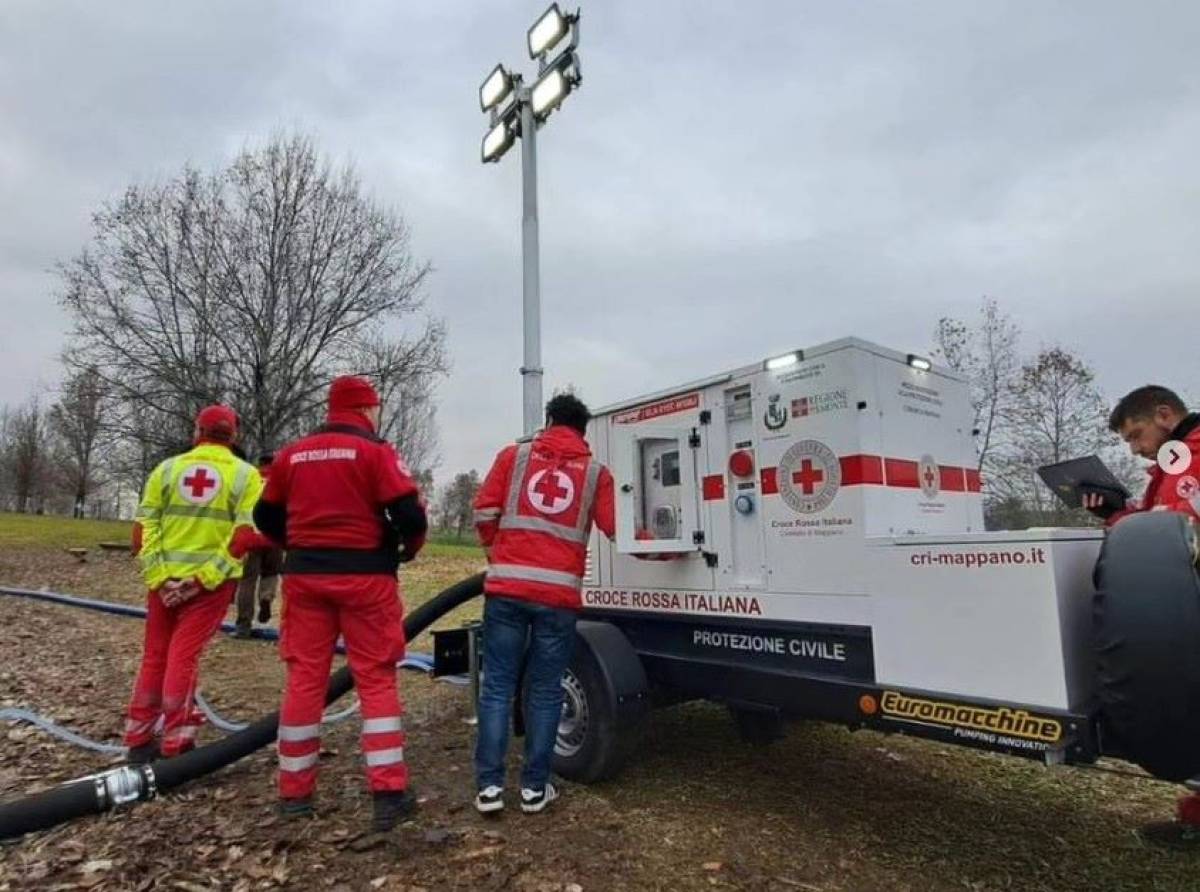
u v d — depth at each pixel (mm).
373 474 3523
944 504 3723
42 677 6176
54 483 42188
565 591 3615
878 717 3084
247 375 20047
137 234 19781
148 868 2986
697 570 3955
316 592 3467
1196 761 2301
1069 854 3332
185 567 4133
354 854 3094
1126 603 2363
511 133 9109
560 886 2873
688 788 4012
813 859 3227
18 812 3281
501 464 3795
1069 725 2512
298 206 20766
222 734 4832
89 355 19531
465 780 3955
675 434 4086
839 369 3354
